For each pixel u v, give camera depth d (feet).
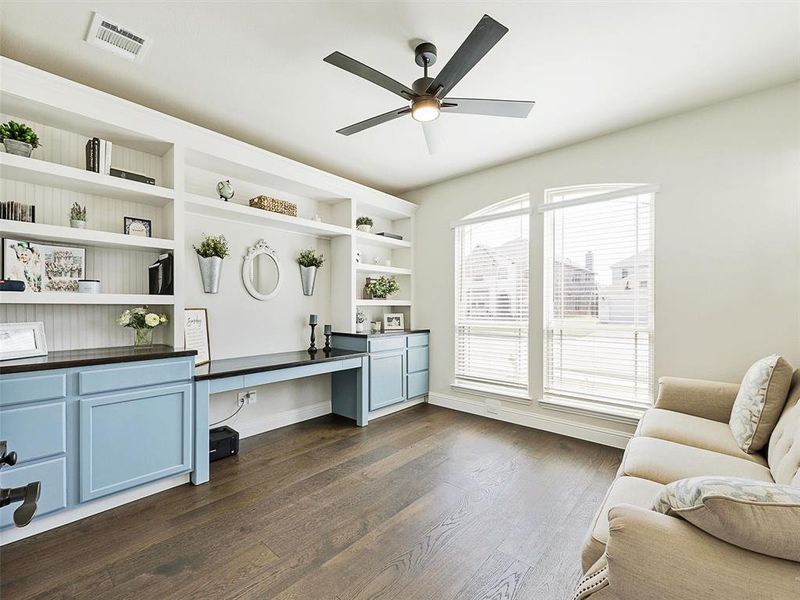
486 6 5.80
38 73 6.43
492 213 12.92
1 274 6.87
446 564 5.49
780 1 5.62
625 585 2.87
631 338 9.98
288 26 6.22
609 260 10.37
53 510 6.17
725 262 8.57
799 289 7.78
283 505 7.06
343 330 12.73
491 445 10.10
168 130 8.23
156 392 7.34
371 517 6.67
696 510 2.81
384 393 12.55
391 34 6.41
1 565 5.40
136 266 8.72
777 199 8.00
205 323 9.78
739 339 8.41
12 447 5.80
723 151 8.59
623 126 9.72
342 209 12.87
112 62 7.07
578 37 6.45
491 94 8.24
